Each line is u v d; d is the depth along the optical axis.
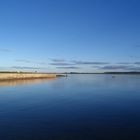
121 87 60.97
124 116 23.45
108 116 23.58
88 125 19.98
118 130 18.36
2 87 59.78
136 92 47.75
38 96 41.00
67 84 74.75
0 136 17.16
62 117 23.31
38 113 25.36
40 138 16.67
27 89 54.75
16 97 39.50
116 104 31.44
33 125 20.16
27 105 30.98
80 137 16.81
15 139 16.50
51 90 52.53
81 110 27.02
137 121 21.22
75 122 21.16
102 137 16.77
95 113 25.17
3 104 31.78
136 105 30.45
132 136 16.91
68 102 33.78
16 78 120.19
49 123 20.78
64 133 17.77
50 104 31.77
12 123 20.86
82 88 57.97
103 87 61.38
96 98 38.28
